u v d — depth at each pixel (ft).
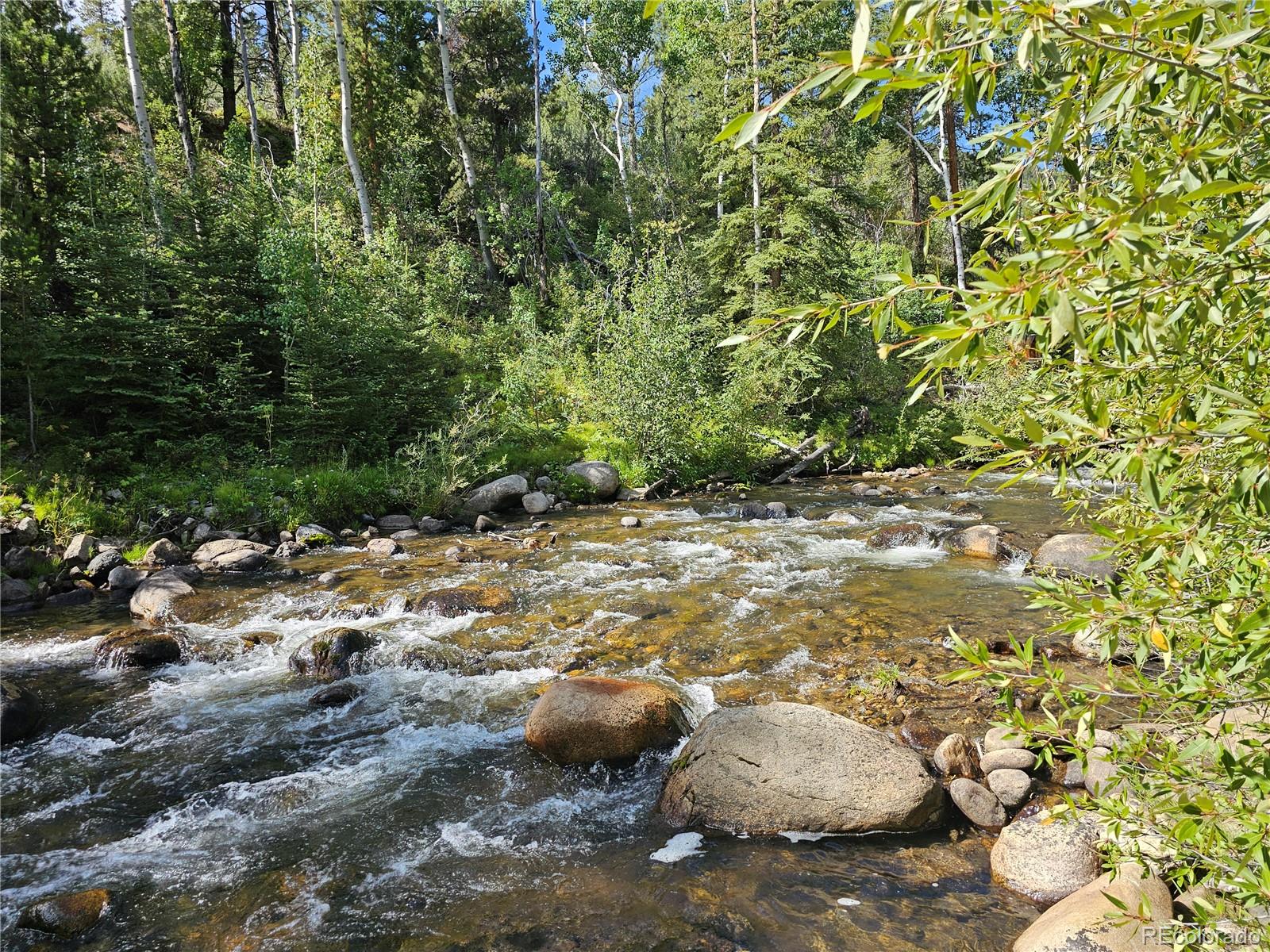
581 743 17.30
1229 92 4.12
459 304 80.79
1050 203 4.86
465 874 13.50
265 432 49.62
